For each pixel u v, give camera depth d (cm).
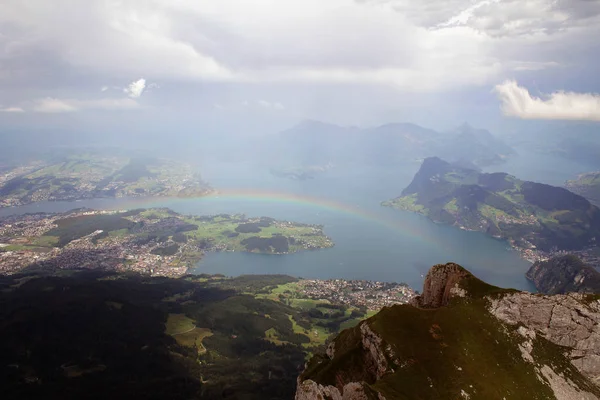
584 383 10388
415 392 9494
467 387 9625
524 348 10994
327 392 10806
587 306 11662
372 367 11288
